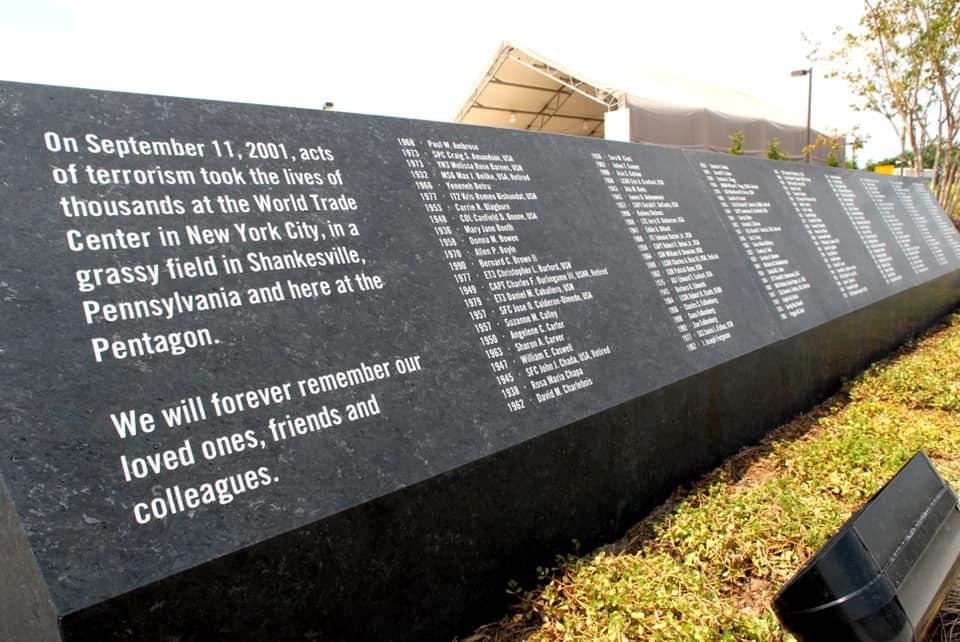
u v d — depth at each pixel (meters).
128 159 1.84
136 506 1.52
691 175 4.13
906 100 12.14
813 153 17.25
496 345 2.43
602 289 2.97
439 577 2.08
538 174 3.02
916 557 1.77
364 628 1.89
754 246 4.27
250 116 2.16
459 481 2.11
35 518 1.40
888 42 11.96
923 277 6.49
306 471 1.79
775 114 17.73
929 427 3.62
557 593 2.23
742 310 3.78
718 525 2.62
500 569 2.28
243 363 1.81
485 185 2.75
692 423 3.26
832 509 2.71
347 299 2.09
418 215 2.43
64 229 1.67
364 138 2.43
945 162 12.15
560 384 2.56
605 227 3.20
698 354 3.30
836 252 5.25
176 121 1.99
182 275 1.80
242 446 1.71
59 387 1.53
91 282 1.66
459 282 2.43
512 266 2.65
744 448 3.71
